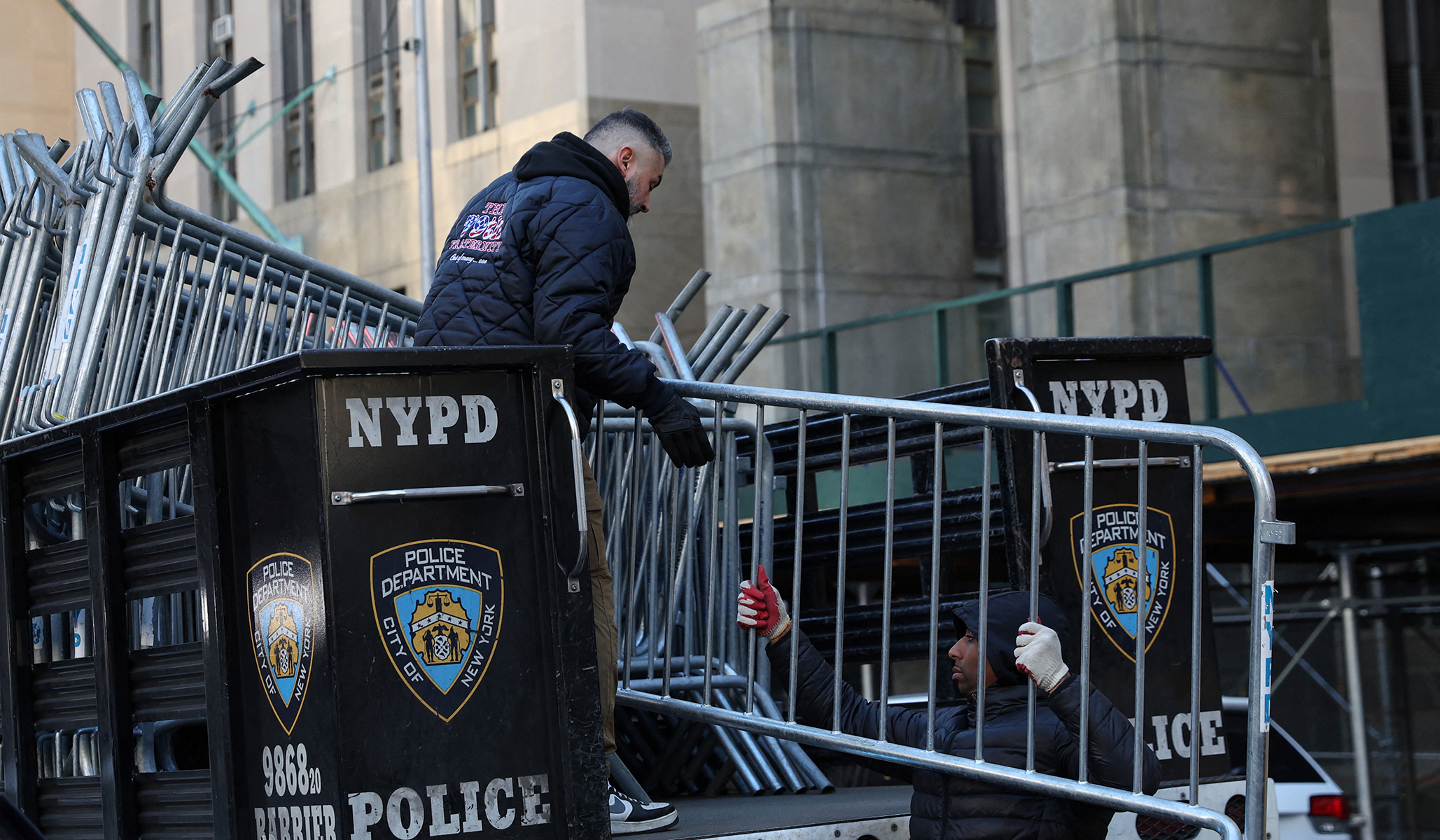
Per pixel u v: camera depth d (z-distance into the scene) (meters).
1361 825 10.30
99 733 3.33
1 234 4.51
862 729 3.61
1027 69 17.69
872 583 10.55
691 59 20.42
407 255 19.53
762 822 3.54
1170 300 15.40
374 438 2.85
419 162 18.72
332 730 2.76
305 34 20.69
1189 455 3.80
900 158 19.80
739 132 19.39
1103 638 3.60
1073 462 3.63
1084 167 16.91
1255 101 17.20
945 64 20.34
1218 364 13.69
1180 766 3.65
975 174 20.47
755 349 5.14
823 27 19.47
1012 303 16.09
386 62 20.00
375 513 2.84
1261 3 17.42
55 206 4.46
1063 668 3.15
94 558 3.35
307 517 2.83
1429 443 9.09
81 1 17.73
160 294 4.39
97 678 3.35
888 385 16.12
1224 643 12.28
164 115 4.42
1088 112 16.89
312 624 2.81
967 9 20.73
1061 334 11.76
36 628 3.90
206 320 4.49
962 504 4.35
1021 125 17.77
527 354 2.97
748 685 3.84
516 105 19.39
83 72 17.61
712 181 19.66
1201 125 16.89
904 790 4.49
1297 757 8.79
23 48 17.00
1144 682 3.56
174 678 3.19
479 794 2.86
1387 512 11.34
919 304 19.62
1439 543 11.37
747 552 4.98
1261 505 2.88
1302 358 13.85
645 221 20.03
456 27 19.92
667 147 3.83
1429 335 9.47
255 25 20.17
